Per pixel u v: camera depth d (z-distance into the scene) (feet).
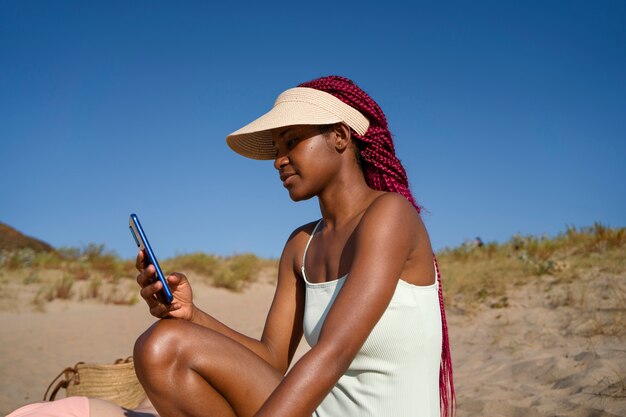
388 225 5.49
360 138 6.23
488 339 20.33
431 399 5.84
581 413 11.87
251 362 5.66
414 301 5.70
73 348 23.21
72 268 41.60
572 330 18.78
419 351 5.73
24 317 28.22
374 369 5.70
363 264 5.38
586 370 14.44
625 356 14.87
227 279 40.27
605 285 23.47
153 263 5.92
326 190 6.30
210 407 5.53
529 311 22.63
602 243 31.53
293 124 5.90
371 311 5.23
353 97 6.17
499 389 14.40
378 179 6.41
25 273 38.47
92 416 6.05
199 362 5.44
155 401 5.53
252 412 5.59
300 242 6.99
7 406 15.51
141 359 5.40
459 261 36.73
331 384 5.00
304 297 7.17
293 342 7.23
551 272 27.58
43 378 18.76
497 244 39.34
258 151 7.40
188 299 6.48
